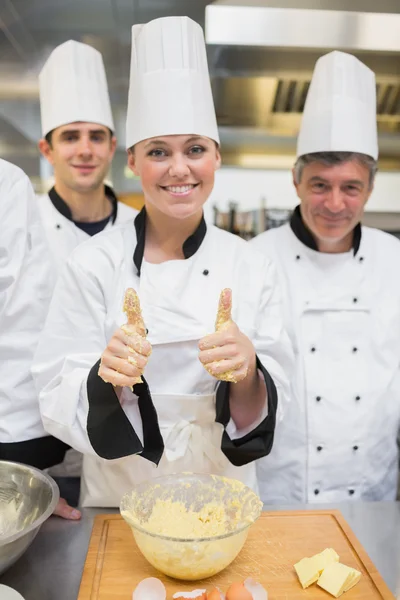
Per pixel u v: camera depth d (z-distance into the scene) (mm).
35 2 1855
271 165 2809
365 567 935
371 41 1793
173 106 1023
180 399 1091
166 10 1896
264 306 1176
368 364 1473
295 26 1770
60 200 1788
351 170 1342
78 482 1489
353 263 1503
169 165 1029
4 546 849
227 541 874
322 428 1438
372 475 1487
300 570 912
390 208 3016
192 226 1125
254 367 1033
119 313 1100
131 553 978
